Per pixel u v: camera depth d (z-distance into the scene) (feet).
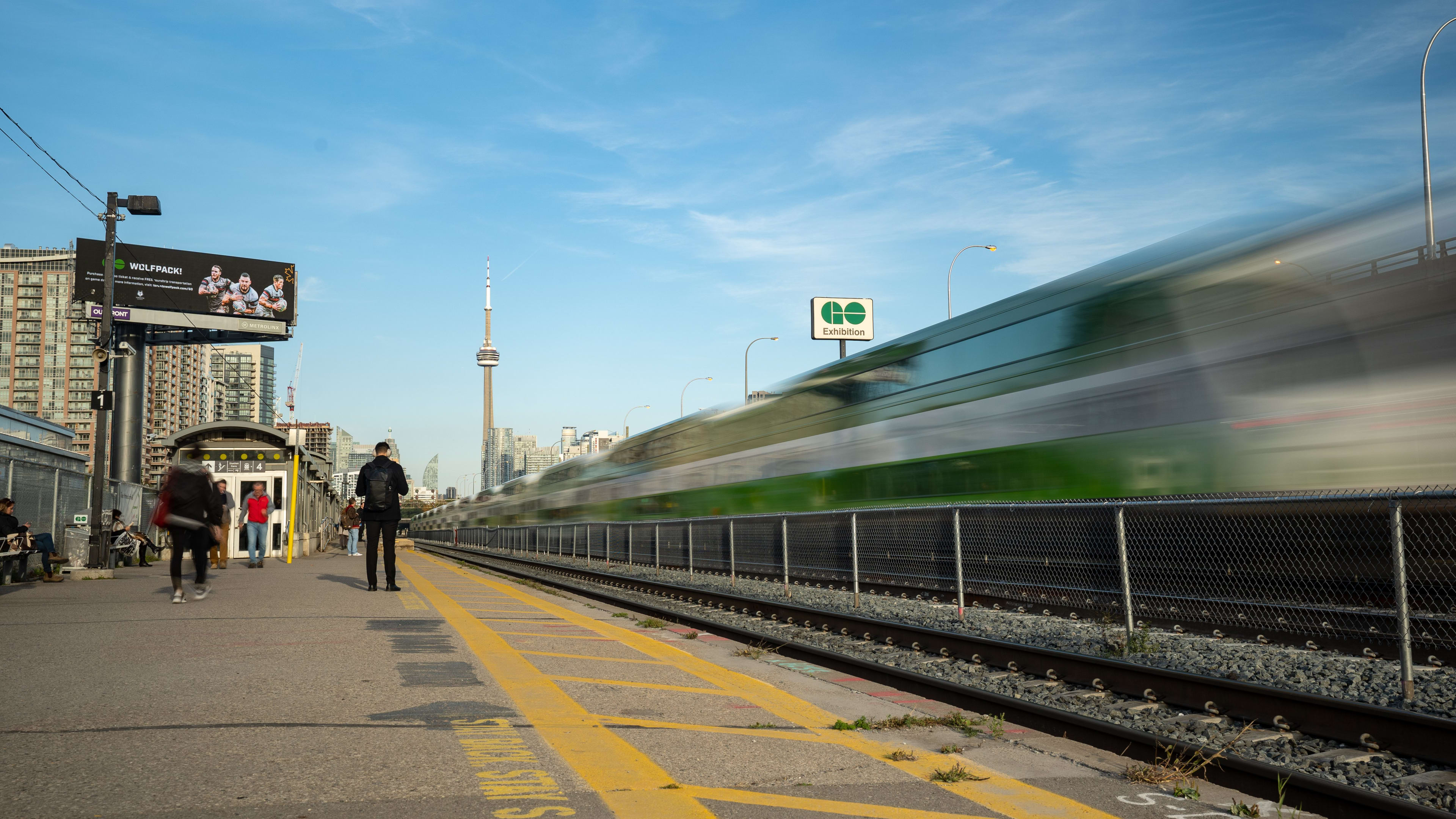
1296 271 29.63
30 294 521.24
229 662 25.18
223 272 185.68
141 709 19.40
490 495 162.61
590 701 21.61
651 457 82.84
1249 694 19.49
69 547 60.34
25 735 17.24
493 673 24.61
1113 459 35.04
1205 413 31.73
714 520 54.34
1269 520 28.07
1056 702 22.84
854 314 156.15
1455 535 22.36
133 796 13.80
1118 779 16.55
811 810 14.15
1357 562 25.26
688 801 14.35
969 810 14.39
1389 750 16.83
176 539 40.60
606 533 79.41
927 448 45.57
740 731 19.29
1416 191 27.12
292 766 15.52
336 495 176.04
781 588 50.52
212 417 606.14
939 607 38.24
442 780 14.99
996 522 37.06
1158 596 30.25
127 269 176.04
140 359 178.29
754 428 63.57
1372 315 27.45
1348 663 22.82
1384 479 26.48
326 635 30.68
